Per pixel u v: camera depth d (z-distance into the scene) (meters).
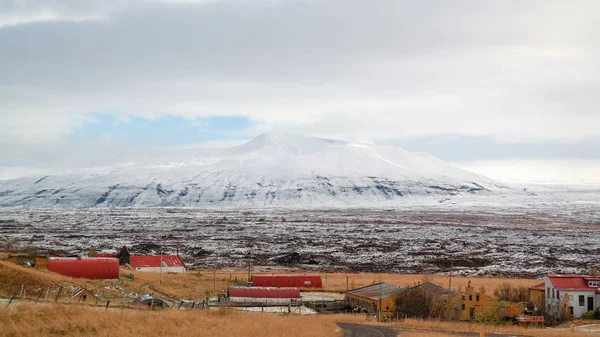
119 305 69.88
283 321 67.94
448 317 91.25
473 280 147.62
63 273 102.62
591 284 97.44
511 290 108.88
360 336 62.31
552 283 97.75
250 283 125.81
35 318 47.44
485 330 73.56
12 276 76.88
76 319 48.88
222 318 62.34
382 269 180.75
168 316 56.97
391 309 93.75
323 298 111.44
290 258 197.50
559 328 82.12
